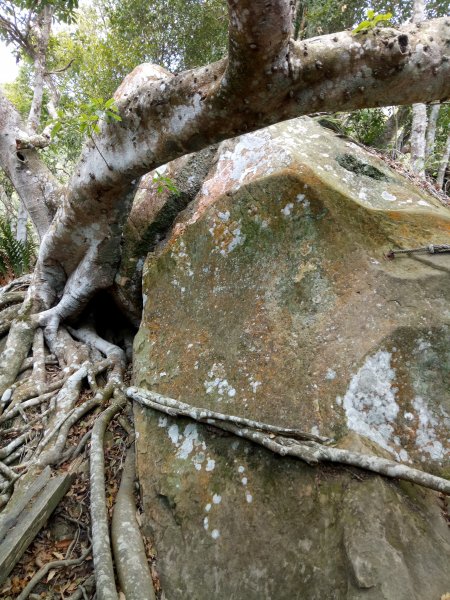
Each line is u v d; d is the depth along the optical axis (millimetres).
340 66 2043
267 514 2049
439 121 7254
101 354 4074
